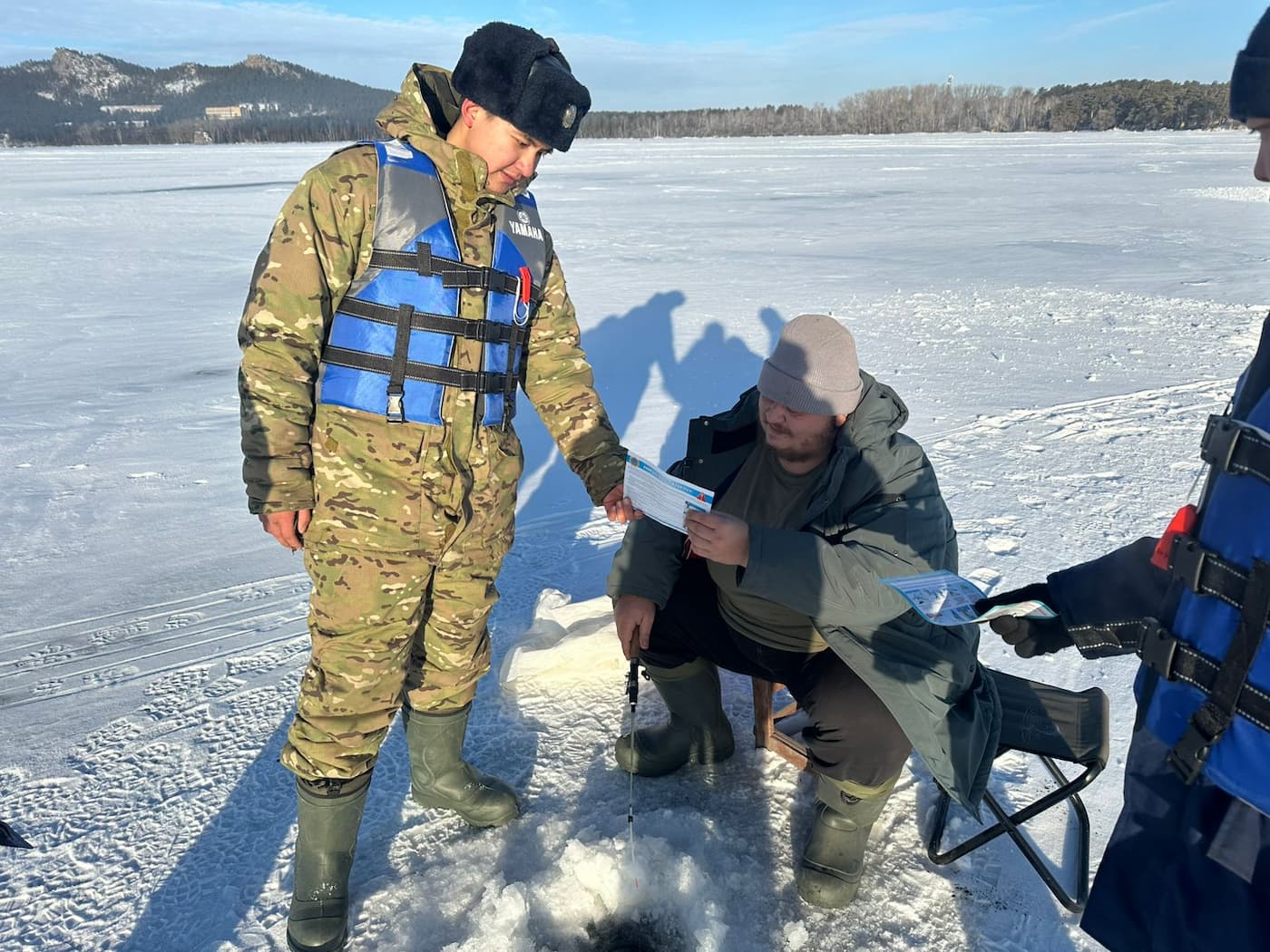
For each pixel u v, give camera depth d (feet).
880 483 7.18
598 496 7.75
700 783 8.69
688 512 6.69
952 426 19.42
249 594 12.64
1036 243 47.62
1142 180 92.43
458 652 7.46
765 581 6.60
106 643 11.31
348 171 6.02
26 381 23.76
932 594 5.66
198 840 7.95
